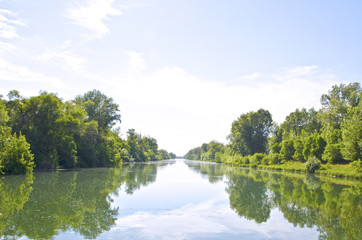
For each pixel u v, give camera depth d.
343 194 26.09
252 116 106.50
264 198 23.59
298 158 77.06
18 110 50.16
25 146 41.56
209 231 13.28
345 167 53.09
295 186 32.66
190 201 21.56
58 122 53.19
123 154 115.75
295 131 104.62
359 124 48.38
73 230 12.91
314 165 58.16
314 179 42.59
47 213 16.16
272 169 75.44
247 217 16.41
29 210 16.83
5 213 15.95
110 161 78.31
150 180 38.34
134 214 16.61
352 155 48.25
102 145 76.62
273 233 13.18
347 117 60.00
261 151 106.81
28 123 51.00
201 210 18.25
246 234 12.93
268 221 15.51
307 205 20.47
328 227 14.34
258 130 106.44
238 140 110.31
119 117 84.94
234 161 114.75
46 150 52.72
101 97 84.06
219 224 14.66
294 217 16.53
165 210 17.98
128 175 45.53
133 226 13.87
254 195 25.25
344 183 36.47
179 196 24.02
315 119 100.31
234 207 19.50
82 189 26.39
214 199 22.78
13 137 40.81
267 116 107.06
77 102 79.00
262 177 46.28
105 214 16.34
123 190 26.94
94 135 71.88
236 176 48.41
